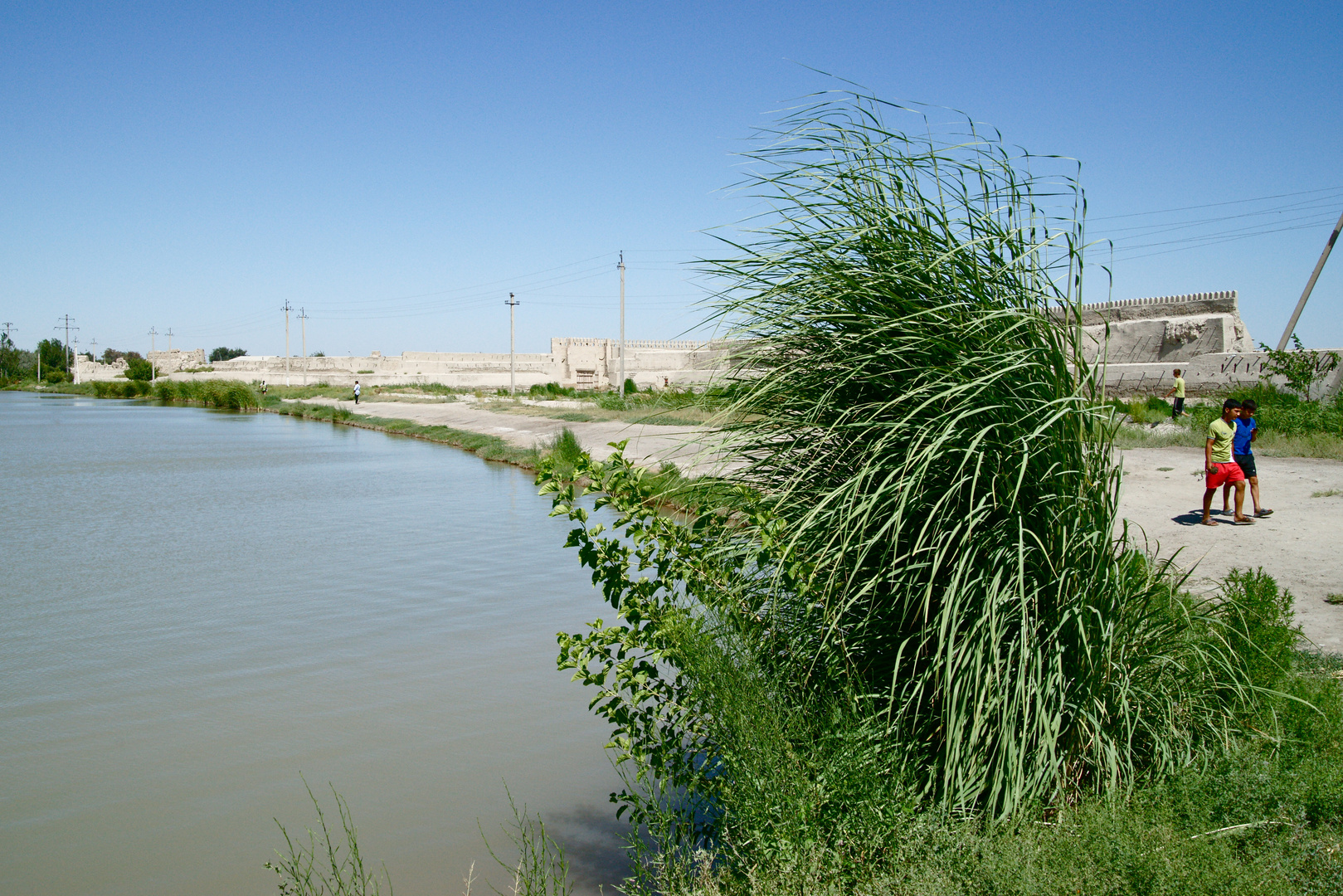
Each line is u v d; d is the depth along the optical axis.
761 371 5.02
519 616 11.04
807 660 4.77
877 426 4.39
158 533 17.44
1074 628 4.29
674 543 4.85
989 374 4.21
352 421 55.97
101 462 32.03
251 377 112.44
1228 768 4.21
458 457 33.47
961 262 4.42
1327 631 7.16
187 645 9.95
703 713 4.65
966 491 4.37
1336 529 11.05
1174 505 13.26
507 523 18.31
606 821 5.80
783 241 4.70
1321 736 4.65
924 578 4.50
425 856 5.41
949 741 4.14
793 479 4.78
